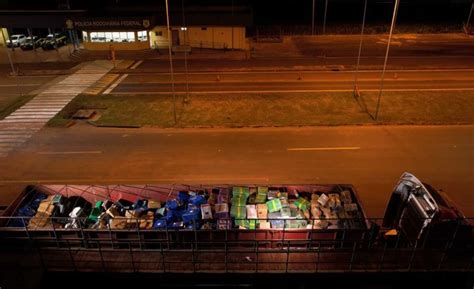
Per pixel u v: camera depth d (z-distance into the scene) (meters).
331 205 12.56
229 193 13.29
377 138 23.59
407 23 64.62
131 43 48.03
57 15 48.19
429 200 10.84
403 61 42.25
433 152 21.75
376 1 78.19
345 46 50.84
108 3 63.19
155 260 10.50
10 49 50.50
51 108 29.34
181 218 12.10
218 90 33.34
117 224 11.59
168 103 30.14
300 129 25.09
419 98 30.38
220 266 10.33
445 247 10.34
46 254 10.78
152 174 19.72
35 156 21.78
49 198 13.16
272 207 12.44
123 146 22.95
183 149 22.50
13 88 34.59
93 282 10.54
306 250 10.20
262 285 10.55
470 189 18.12
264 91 32.88
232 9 53.31
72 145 23.14
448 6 75.31
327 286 10.61
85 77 37.81
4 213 12.42
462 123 25.52
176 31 49.38
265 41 53.81
